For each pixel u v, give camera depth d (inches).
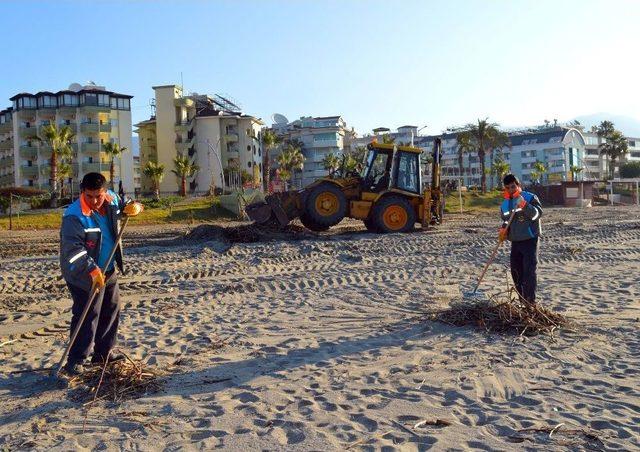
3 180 2719.0
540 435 149.9
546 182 3784.5
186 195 2381.9
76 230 195.2
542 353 222.2
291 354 230.7
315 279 415.5
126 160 2578.7
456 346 234.8
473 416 163.8
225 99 3075.8
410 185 812.6
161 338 259.8
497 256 518.6
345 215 789.9
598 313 290.8
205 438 152.3
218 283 410.6
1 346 252.2
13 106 2559.1
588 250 561.0
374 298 343.9
